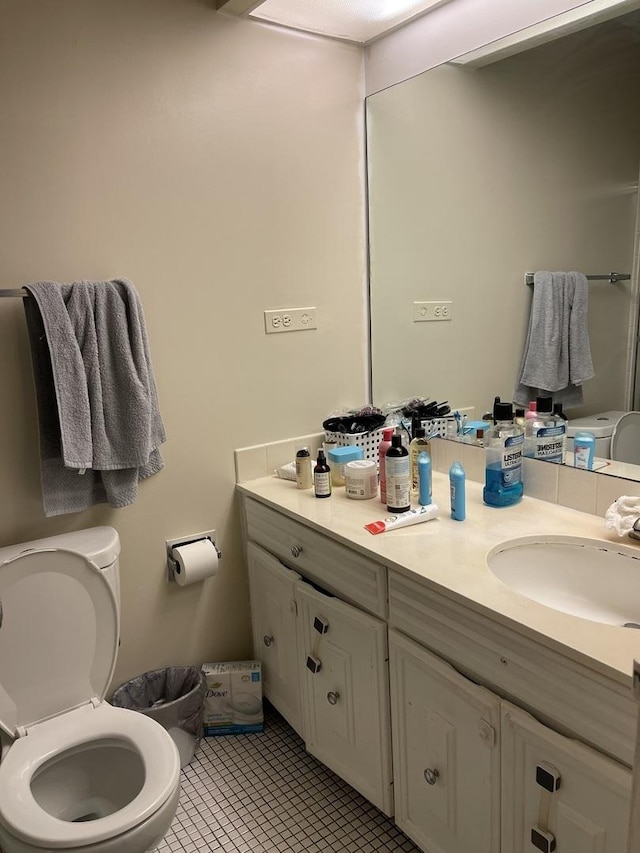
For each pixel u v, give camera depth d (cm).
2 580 159
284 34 205
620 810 108
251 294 210
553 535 156
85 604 170
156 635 209
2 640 159
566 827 118
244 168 202
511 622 120
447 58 198
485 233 197
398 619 152
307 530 181
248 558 217
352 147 227
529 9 175
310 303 224
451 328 211
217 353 206
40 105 166
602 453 169
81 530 186
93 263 180
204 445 208
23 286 163
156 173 186
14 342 170
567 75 167
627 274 157
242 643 229
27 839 128
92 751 162
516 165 183
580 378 173
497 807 133
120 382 175
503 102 184
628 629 115
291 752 209
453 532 162
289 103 209
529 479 186
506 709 125
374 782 170
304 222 218
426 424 218
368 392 248
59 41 167
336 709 180
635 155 154
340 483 208
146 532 201
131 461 177
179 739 199
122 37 176
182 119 189
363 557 159
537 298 184
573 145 168
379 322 239
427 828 155
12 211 166
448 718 142
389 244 229
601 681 107
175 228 192
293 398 226
